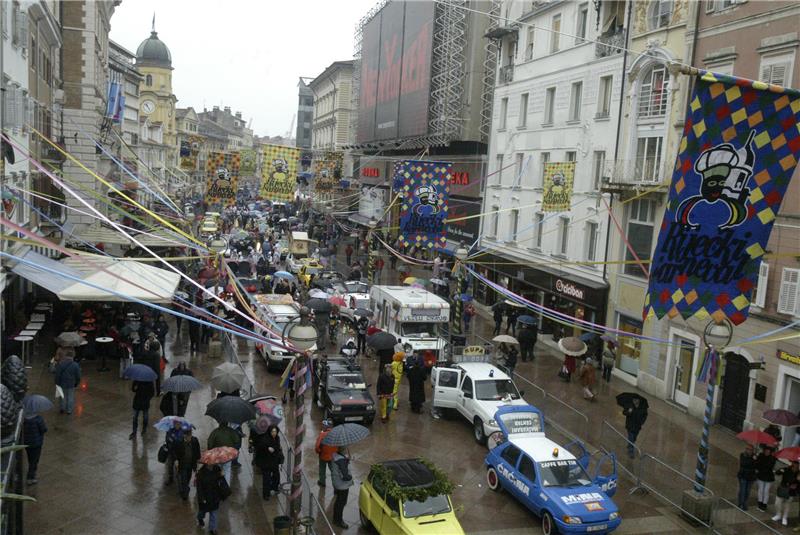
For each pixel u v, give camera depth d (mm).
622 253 26766
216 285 24984
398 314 25594
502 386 19469
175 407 16969
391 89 55719
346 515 13906
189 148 47969
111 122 41875
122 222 39844
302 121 118812
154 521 12508
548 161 33344
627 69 26844
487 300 38844
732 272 11227
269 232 56469
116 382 20375
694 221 11102
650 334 24656
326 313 26797
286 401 20438
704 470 14672
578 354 24531
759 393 19562
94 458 14961
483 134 42938
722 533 14102
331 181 44438
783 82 19609
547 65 33531
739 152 10789
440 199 23688
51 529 11945
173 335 27094
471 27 42844
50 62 31188
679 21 23938
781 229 19219
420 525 11797
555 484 13789
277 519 11852
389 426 19516
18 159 21078
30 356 22156
